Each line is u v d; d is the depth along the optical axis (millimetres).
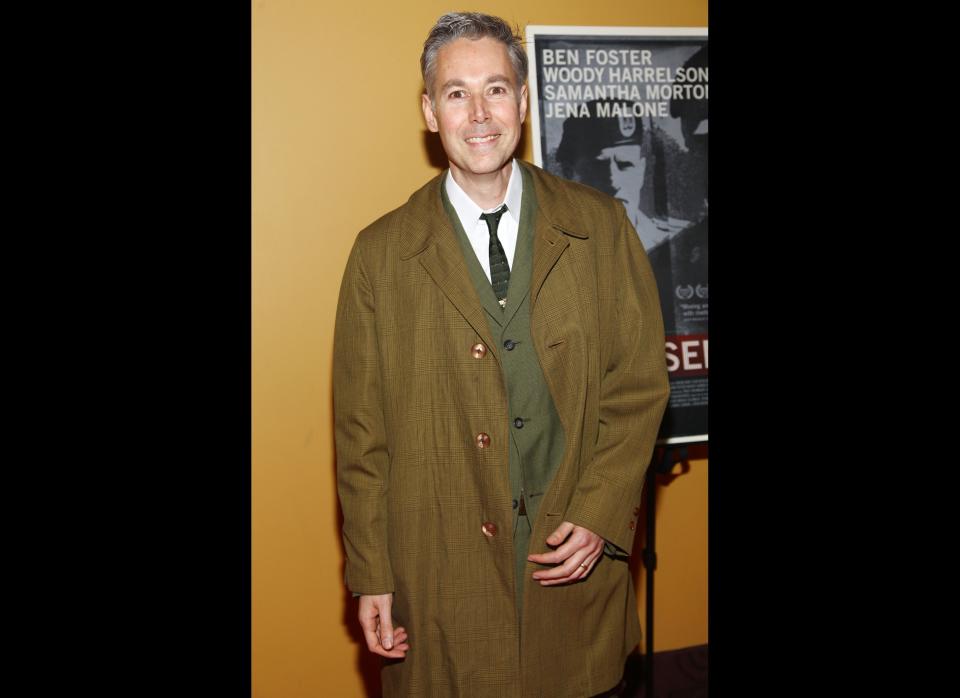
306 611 2080
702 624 2365
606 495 1279
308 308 2018
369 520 1332
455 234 1326
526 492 1298
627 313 1348
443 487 1311
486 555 1304
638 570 2316
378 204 2027
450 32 1301
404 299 1333
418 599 1315
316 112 1979
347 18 1982
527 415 1301
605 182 2062
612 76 2059
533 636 1297
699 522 2352
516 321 1307
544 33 2027
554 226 1326
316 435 2051
